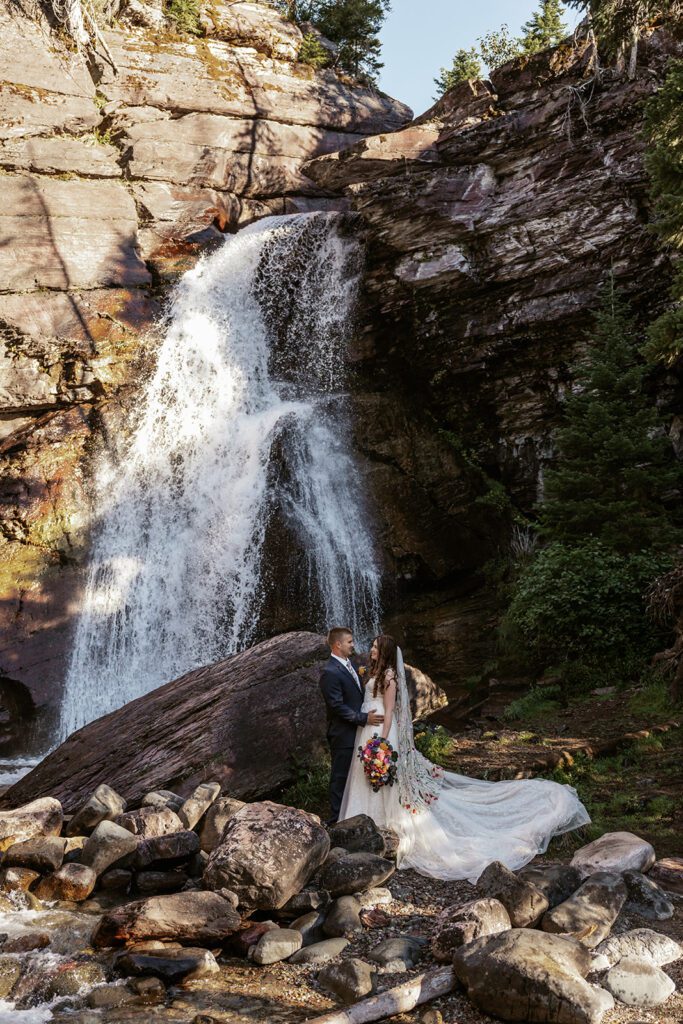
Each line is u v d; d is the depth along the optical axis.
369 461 18.80
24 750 14.59
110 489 17.27
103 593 16.23
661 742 8.84
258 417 19.05
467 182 18.89
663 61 17.62
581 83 18.22
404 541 18.00
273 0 27.45
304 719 8.10
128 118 21.66
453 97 20.86
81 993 4.48
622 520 13.68
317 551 17.02
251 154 22.77
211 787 6.75
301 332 20.73
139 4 23.70
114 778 7.81
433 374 19.91
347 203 22.92
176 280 20.17
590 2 16.02
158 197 21.00
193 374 19.31
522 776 8.10
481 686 13.70
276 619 16.55
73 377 17.80
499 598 17.25
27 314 17.95
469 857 6.10
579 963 4.47
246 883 5.28
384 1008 4.25
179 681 9.30
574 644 12.51
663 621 11.82
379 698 6.68
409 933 5.19
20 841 6.14
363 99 25.66
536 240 18.14
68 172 20.03
